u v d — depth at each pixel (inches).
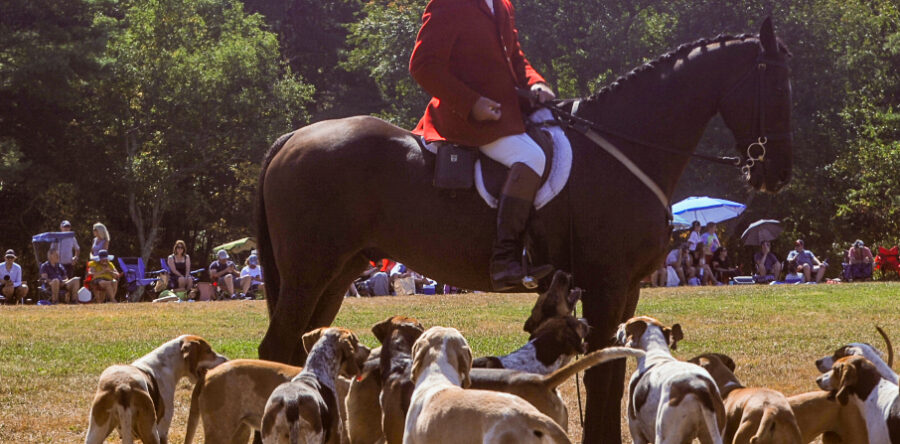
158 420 364.5
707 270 1286.9
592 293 354.3
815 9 2062.0
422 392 276.7
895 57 2279.8
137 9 2278.5
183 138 2167.8
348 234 371.6
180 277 1143.0
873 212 2022.6
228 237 2406.5
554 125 364.8
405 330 331.0
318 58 2913.4
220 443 343.6
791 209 2055.9
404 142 373.4
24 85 1973.4
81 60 2006.6
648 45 2018.9
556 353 330.6
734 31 2017.7
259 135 2226.9
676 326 350.6
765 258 1362.0
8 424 425.4
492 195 357.7
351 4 2935.5
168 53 2207.2
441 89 358.6
